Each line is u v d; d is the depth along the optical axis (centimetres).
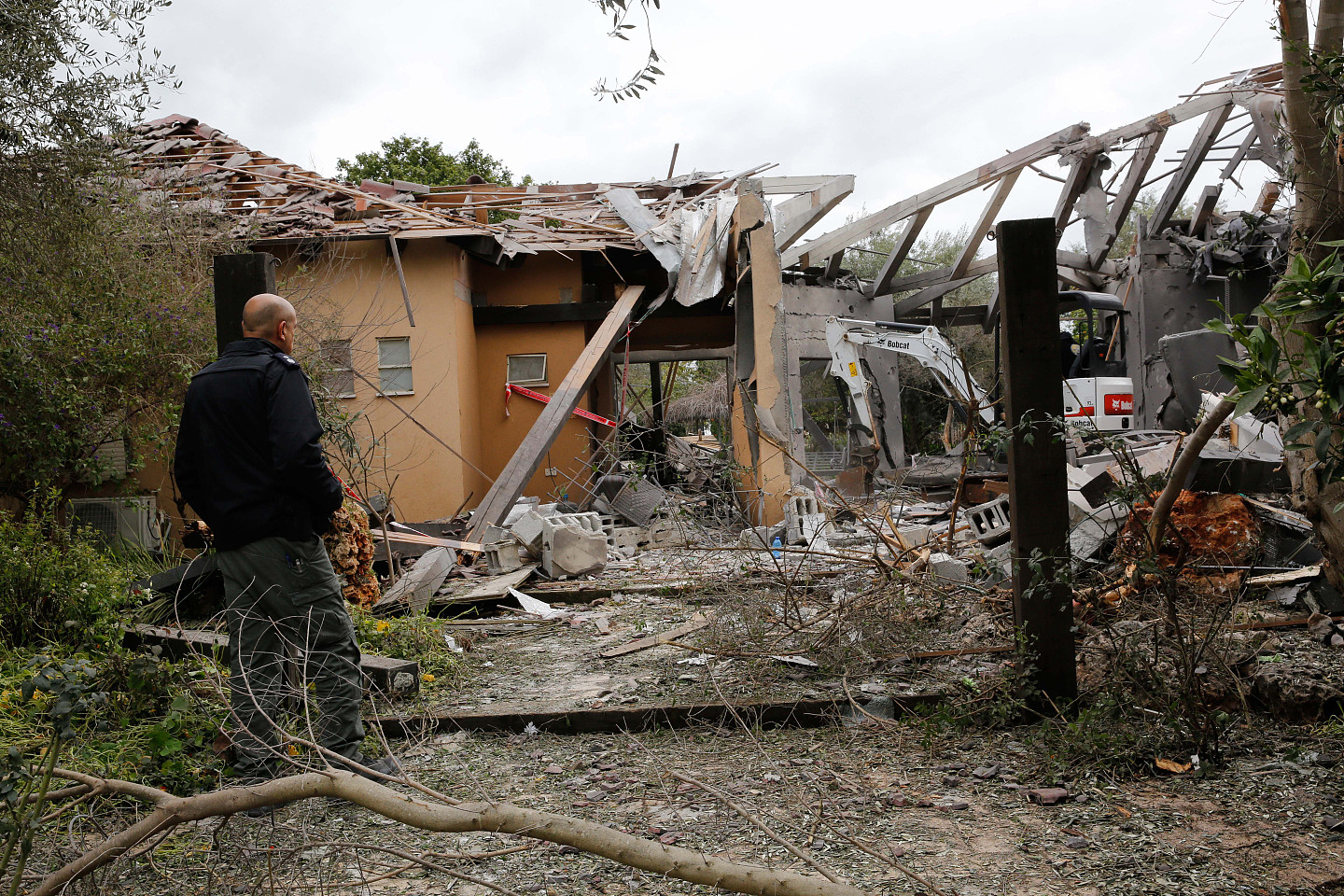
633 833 302
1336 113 345
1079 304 1645
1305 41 351
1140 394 1870
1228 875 262
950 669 476
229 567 341
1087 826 300
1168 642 416
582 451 1402
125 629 459
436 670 518
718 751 388
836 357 1379
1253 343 237
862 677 480
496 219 1486
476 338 1427
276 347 354
